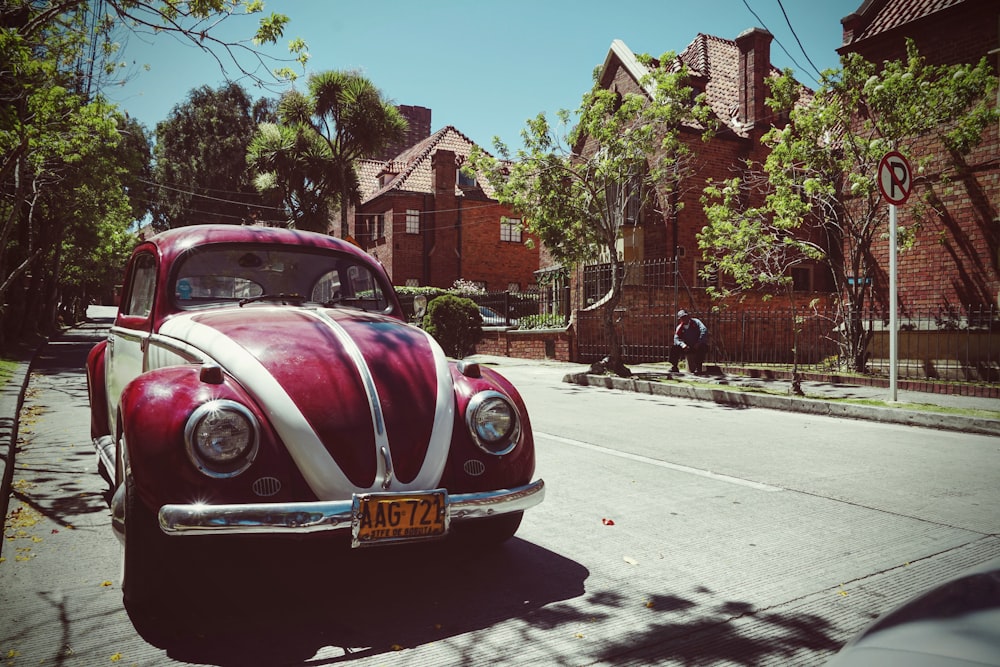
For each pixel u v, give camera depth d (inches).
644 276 811.4
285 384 121.6
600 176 574.9
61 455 248.1
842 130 515.2
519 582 135.6
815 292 789.2
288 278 177.9
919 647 45.3
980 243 505.7
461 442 130.2
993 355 492.7
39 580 134.2
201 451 110.0
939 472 234.8
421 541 117.4
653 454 262.5
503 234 1497.3
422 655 105.7
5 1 362.0
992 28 505.0
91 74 441.7
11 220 425.7
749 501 196.1
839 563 146.9
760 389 453.7
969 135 451.5
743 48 861.8
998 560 56.1
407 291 1074.1
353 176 1189.1
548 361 767.7
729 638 112.6
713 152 831.1
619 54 895.1
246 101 1656.0
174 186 1568.7
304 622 116.7
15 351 644.1
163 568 115.1
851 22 608.4
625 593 130.5
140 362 166.9
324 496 115.4
